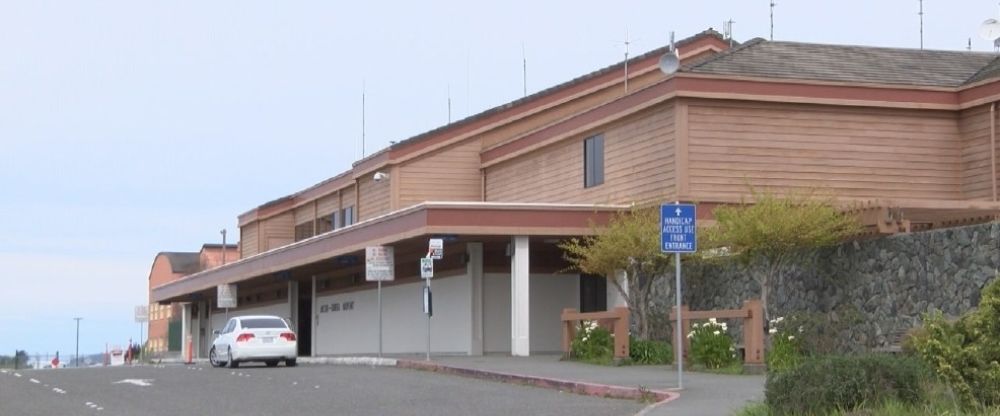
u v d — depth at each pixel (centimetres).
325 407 1914
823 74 3219
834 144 3172
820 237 2391
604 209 3131
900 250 2295
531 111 4194
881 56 3497
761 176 3098
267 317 3325
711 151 3075
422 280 3825
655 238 2700
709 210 3042
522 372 2419
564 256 3244
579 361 2752
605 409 1772
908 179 3209
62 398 2227
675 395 1850
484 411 1780
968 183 3231
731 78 3081
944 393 1300
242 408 1938
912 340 1642
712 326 2425
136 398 2194
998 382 1260
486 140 4178
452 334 3591
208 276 5388
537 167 3797
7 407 2039
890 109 3212
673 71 3070
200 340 6312
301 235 5456
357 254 3803
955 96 3247
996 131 3125
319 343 4716
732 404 1691
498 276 3509
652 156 3175
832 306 2458
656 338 2814
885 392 1315
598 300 3472
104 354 7119
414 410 1827
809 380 1356
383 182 4331
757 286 2648
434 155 4138
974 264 2116
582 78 4200
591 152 3491
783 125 3136
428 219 3094
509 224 3114
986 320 1289
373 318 4209
